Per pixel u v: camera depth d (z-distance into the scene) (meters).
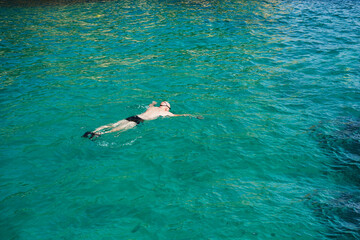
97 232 5.91
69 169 7.68
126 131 9.23
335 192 7.35
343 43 17.72
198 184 7.36
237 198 6.96
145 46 17.06
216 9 25.09
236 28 20.34
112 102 10.98
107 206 6.59
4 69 13.91
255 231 6.08
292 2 28.14
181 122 9.85
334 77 13.52
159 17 22.73
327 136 9.49
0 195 6.75
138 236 5.85
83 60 15.12
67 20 22.12
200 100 11.30
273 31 19.91
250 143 9.01
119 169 7.75
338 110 10.95
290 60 15.34
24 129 9.28
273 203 6.88
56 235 5.80
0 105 10.72
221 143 8.95
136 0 28.11
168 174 7.65
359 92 12.20
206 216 6.40
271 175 7.83
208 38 18.41
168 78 13.12
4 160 7.90
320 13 24.44
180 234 5.94
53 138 8.86
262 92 12.12
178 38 18.36
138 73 13.62
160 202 6.75
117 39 18.20
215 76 13.41
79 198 6.77
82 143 8.66
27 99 11.20
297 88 12.54
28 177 7.36
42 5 26.72
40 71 13.77
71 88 12.13
